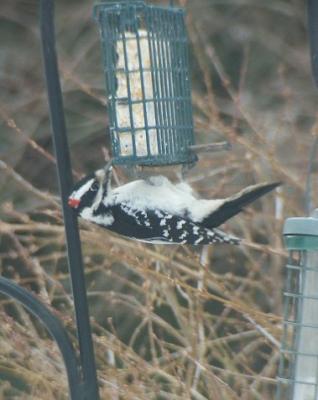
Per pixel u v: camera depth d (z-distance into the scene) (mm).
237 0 17453
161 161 8852
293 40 17781
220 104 15477
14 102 17375
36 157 17312
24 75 17875
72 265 7367
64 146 7398
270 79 17328
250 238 12539
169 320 13797
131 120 8883
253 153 12312
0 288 7234
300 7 17766
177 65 9273
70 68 16172
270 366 11734
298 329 7852
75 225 7398
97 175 8211
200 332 11727
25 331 12195
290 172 12625
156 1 15883
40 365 11961
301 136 13375
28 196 15719
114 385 11508
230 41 17719
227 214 8023
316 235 7418
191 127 9305
